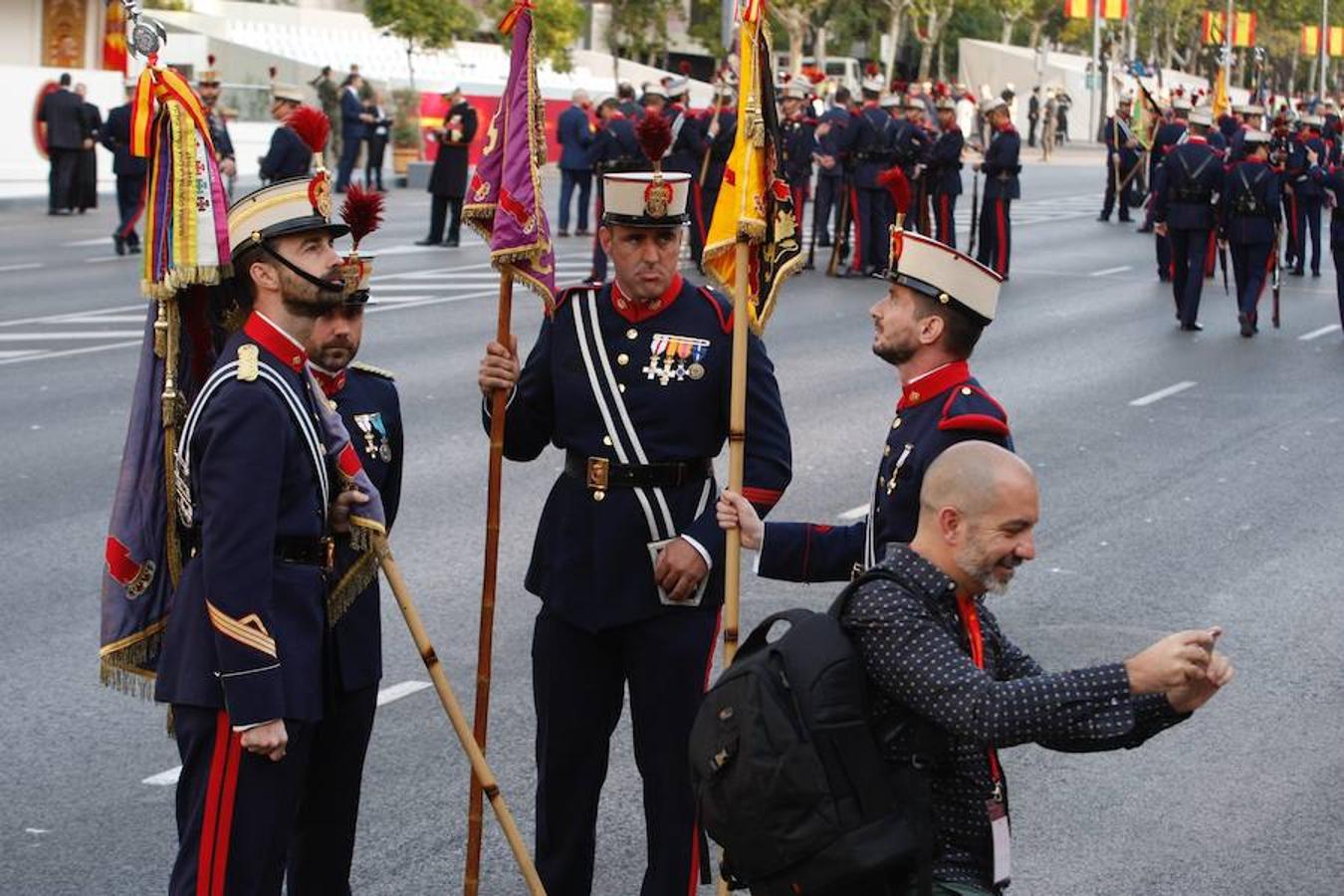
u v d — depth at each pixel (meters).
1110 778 6.68
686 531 5.11
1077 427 13.30
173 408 4.57
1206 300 21.53
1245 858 5.98
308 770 4.92
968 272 4.68
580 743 5.27
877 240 22.81
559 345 5.31
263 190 4.51
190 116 4.50
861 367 15.54
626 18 53.09
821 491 10.95
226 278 4.59
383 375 5.30
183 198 4.46
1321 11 91.69
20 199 29.69
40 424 12.35
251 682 4.30
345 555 4.72
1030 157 57.34
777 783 3.45
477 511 10.21
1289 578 9.37
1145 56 86.19
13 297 18.80
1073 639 8.24
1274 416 13.95
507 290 5.25
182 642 4.46
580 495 5.22
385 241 24.95
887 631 3.54
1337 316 20.38
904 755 3.56
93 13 34.09
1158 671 3.44
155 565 4.63
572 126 26.67
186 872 4.43
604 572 5.14
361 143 34.47
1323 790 6.57
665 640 5.12
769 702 3.50
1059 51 88.62
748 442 5.24
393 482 5.32
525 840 5.97
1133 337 18.08
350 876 5.65
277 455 4.39
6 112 30.23
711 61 62.12
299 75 40.44
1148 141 32.19
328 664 4.72
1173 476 11.75
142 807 6.15
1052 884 5.76
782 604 8.63
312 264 4.48
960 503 3.60
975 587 3.64
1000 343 17.50
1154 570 9.46
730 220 5.17
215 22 44.56
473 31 47.91
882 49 62.94
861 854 3.43
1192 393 14.88
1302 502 11.10
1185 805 6.42
